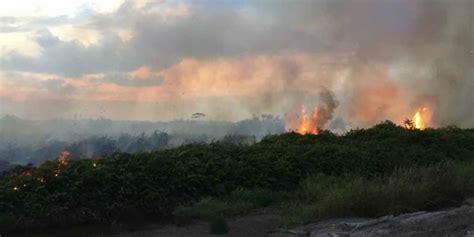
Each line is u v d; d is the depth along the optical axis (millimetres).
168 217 11008
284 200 12352
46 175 10500
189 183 11727
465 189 11906
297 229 9680
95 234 9711
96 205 10523
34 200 10023
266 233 9586
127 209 10789
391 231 8695
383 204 10359
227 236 9391
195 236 9414
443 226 8719
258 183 12867
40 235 9664
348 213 10391
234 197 11953
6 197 9906
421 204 10719
